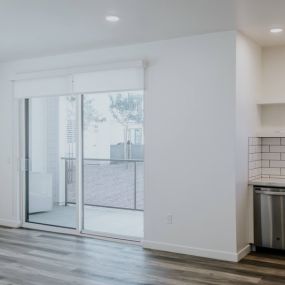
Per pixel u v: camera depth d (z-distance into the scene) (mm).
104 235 5586
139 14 3969
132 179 5754
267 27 4438
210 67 4688
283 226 4711
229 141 4582
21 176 6402
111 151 5773
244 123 4793
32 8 3785
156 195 5062
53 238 5660
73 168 5969
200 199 4766
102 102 5750
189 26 4391
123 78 5238
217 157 4652
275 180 4996
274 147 5344
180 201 4895
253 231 4914
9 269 4324
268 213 4805
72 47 5363
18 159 6375
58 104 6082
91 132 5871
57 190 6141
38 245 5285
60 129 6074
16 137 6371
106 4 3674
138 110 5461
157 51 5027
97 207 6008
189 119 4828
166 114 4980
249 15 3998
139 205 5789
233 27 4434
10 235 5848
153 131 5074
